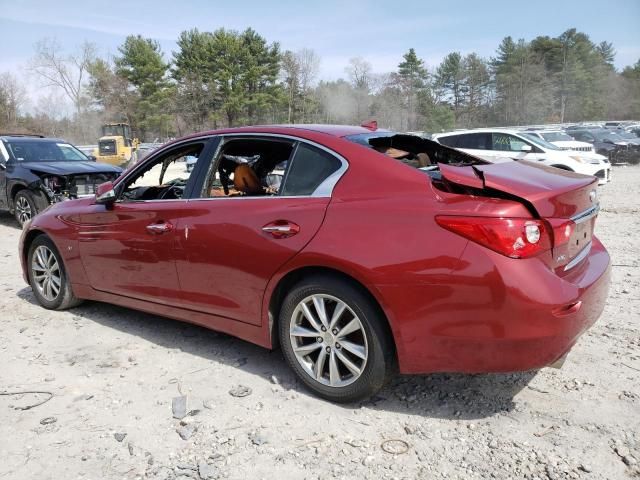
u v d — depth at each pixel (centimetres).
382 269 289
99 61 6462
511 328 269
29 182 927
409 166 313
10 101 5928
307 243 316
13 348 419
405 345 293
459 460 271
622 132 2784
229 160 416
